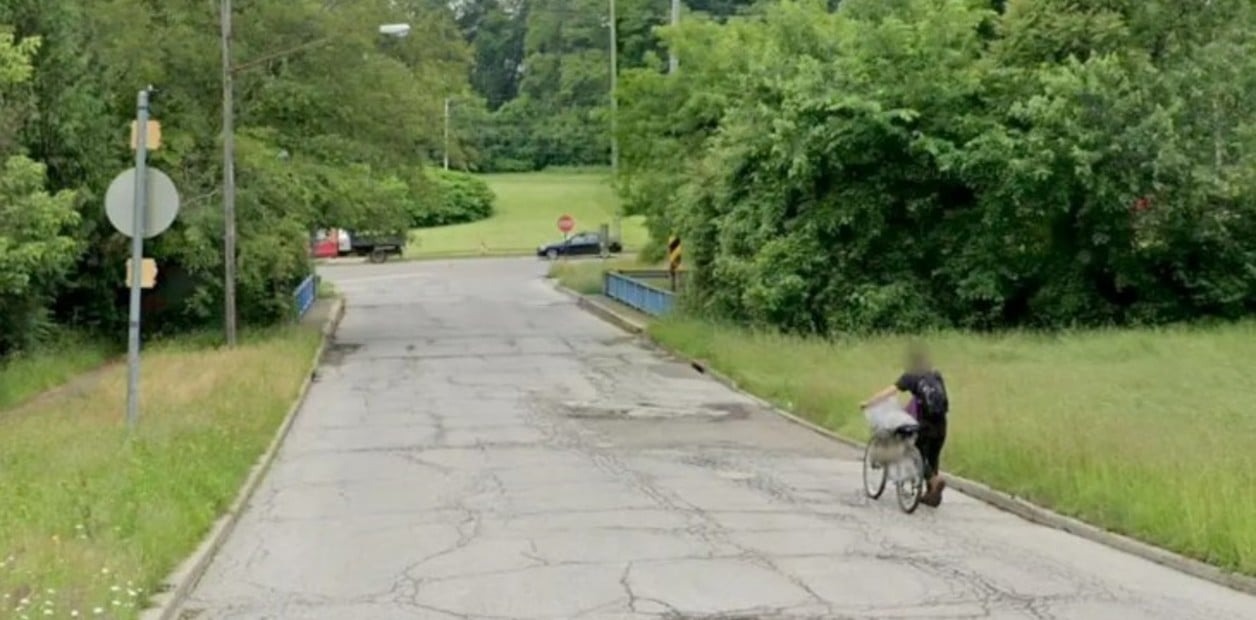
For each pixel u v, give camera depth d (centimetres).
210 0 3603
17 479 1276
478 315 4534
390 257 7894
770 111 3281
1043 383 2133
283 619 952
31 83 2656
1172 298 3312
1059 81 3109
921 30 3281
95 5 3328
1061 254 3288
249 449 1680
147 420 1750
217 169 3528
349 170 3847
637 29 7362
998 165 3141
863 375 2339
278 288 3903
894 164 3266
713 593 1017
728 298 3562
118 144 3312
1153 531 1182
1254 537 1066
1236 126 3161
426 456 1812
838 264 3291
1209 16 3375
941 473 1578
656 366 3059
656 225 4559
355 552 1188
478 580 1068
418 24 4031
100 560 955
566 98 12556
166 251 3469
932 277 3309
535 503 1441
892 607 970
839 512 1394
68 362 2916
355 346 3553
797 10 3506
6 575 877
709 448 1908
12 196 2178
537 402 2447
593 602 989
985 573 1095
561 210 10706
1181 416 1722
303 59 3747
